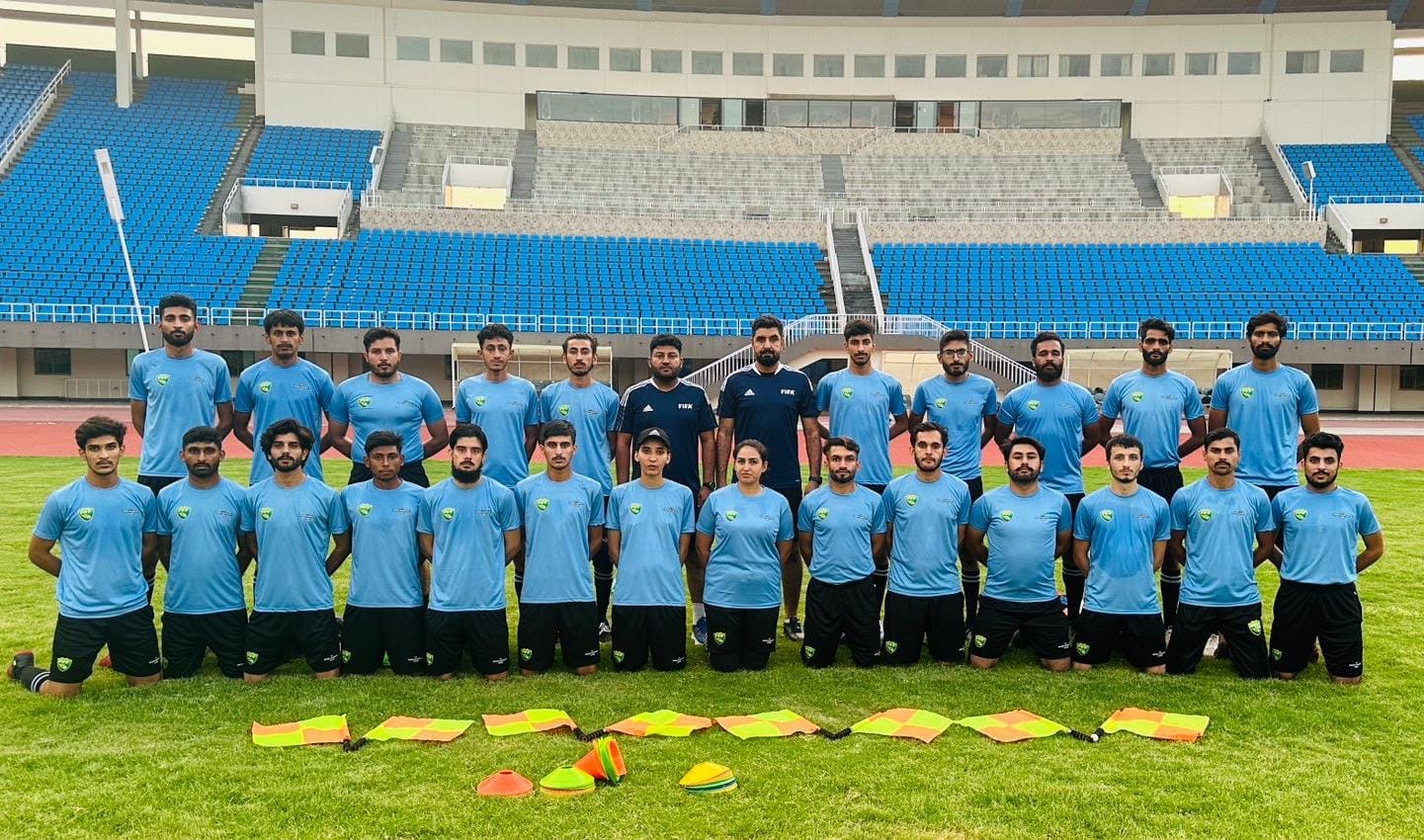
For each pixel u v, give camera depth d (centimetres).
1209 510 590
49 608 693
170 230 2933
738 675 588
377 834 380
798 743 472
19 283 2598
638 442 611
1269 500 601
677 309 2848
